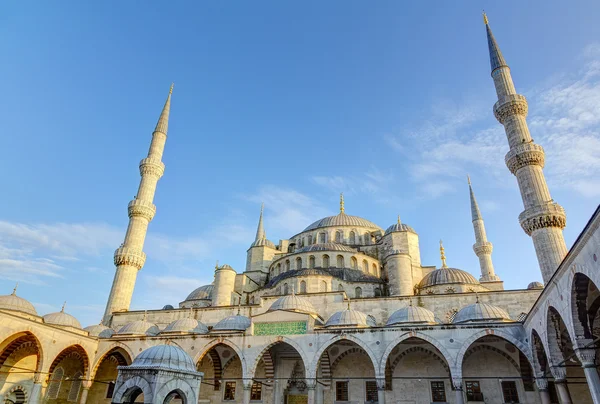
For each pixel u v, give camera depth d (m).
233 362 40.62
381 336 32.41
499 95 48.66
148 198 57.00
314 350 33.28
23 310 40.50
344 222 63.12
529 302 37.91
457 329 31.33
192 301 55.69
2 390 35.56
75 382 42.00
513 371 34.38
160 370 19.44
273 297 43.38
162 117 64.06
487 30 53.72
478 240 64.88
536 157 42.59
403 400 35.31
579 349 19.59
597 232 15.12
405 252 48.16
